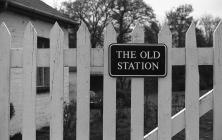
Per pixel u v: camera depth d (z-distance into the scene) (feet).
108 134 12.46
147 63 12.41
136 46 12.41
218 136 12.41
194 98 12.39
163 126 12.43
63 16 41.27
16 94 31.17
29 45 12.87
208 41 123.24
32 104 12.85
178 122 12.51
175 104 50.72
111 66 12.45
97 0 130.93
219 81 12.37
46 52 12.80
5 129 13.06
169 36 12.41
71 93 46.85
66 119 28.81
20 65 12.97
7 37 13.00
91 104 48.24
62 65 12.67
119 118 40.50
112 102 12.48
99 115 40.37
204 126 36.17
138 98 12.49
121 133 31.68
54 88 12.73
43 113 36.35
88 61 12.52
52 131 12.78
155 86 42.68
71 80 46.88
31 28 12.86
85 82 12.53
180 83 81.46
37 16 35.19
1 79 13.04
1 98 13.06
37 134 31.96
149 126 35.91
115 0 130.62
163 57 12.39
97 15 131.03
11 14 31.45
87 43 12.53
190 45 12.36
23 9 32.45
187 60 12.34
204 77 91.30
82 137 12.57
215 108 12.40
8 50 13.00
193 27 12.35
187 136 12.44
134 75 12.41
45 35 37.29
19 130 31.63
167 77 12.42
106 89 12.51
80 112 12.55
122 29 129.90
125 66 12.42
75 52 12.63
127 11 131.13
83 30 12.55
